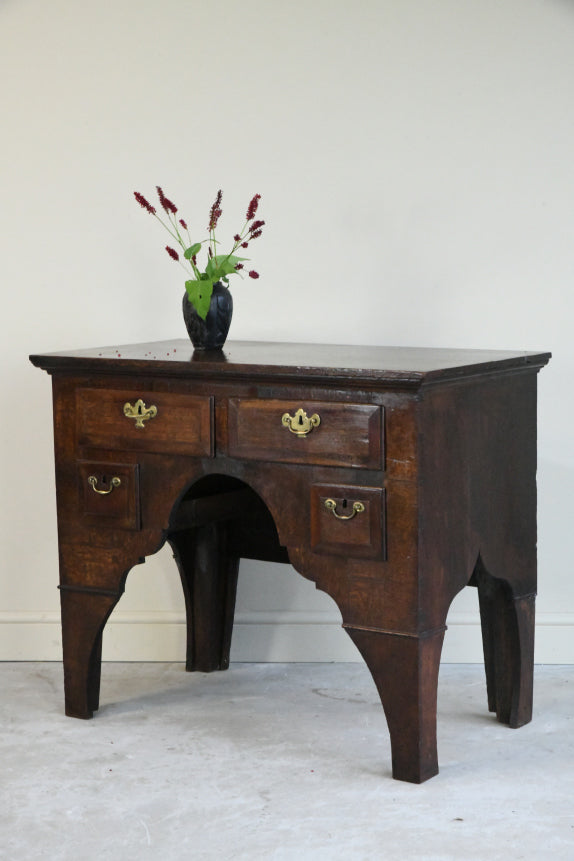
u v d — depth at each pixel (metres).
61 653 3.61
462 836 2.35
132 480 2.89
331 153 3.41
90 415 2.93
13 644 3.62
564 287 3.35
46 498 3.61
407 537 2.54
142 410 2.84
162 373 2.79
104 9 3.46
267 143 3.44
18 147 3.53
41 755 2.81
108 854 2.30
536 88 3.30
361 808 2.49
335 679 3.36
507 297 3.37
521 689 2.93
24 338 3.58
